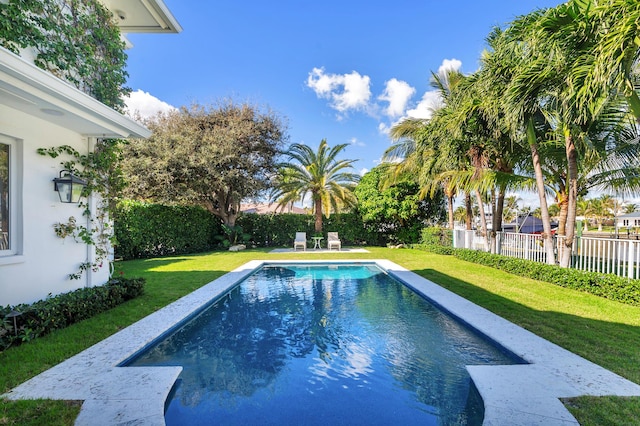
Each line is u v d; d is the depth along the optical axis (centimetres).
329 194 1841
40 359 380
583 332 471
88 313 542
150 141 1602
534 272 884
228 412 330
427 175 1381
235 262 1275
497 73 807
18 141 478
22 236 480
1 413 275
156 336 466
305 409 335
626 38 437
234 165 1738
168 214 1524
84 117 493
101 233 646
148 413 281
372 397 358
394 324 596
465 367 386
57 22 524
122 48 678
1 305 447
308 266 1299
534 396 304
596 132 823
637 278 668
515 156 1060
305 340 526
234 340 526
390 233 2077
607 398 299
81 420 270
